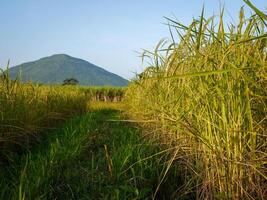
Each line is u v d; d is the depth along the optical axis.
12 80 6.34
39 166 4.12
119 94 32.91
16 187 3.34
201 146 3.05
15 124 5.54
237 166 2.58
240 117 2.55
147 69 5.70
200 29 2.75
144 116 6.30
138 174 3.85
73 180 4.06
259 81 2.49
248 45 2.59
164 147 4.21
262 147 2.60
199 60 3.12
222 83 2.71
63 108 10.49
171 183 3.69
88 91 31.94
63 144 5.59
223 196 2.67
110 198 3.46
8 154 5.20
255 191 2.60
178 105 3.66
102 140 6.71
